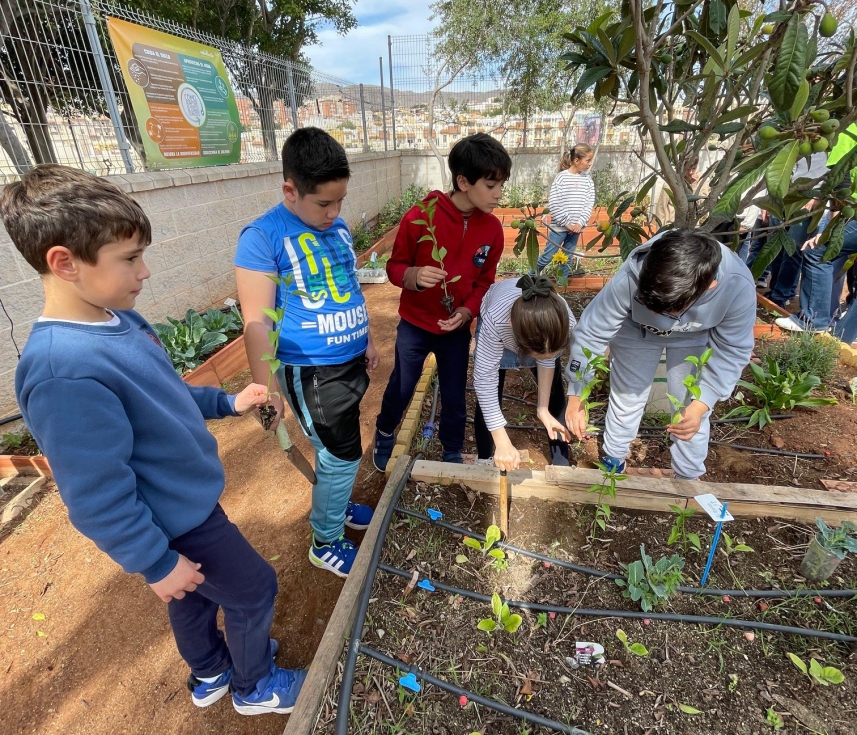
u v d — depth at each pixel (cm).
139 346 119
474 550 199
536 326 165
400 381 245
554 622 171
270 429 162
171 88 447
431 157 1199
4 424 307
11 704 178
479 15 955
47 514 262
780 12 178
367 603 169
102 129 390
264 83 618
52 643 198
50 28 348
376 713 145
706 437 221
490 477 223
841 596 175
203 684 171
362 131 1004
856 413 302
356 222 906
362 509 241
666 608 175
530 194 1108
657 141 225
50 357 99
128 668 188
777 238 221
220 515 138
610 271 591
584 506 218
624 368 223
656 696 150
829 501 204
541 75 1021
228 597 141
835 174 185
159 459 120
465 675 156
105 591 219
